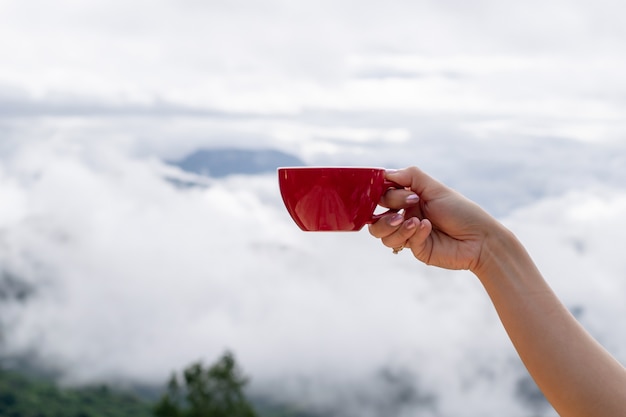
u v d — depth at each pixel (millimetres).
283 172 902
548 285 856
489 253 880
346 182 875
